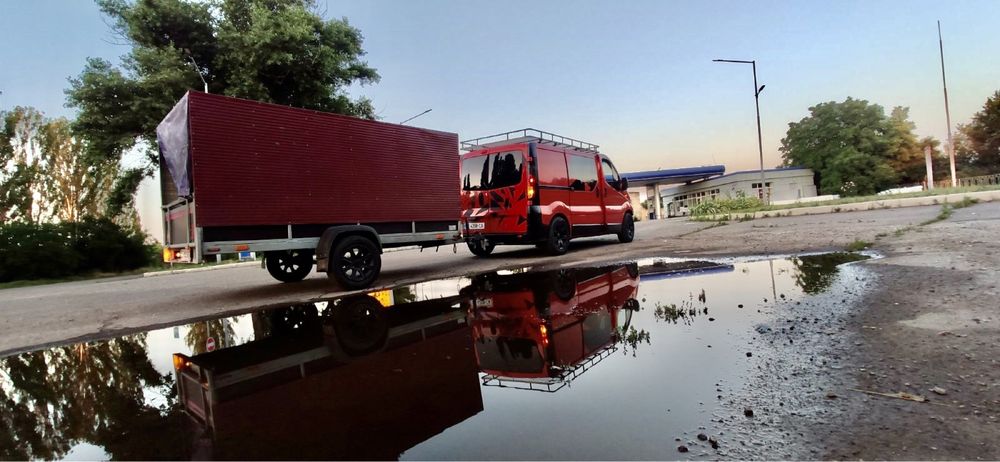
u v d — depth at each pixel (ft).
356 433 5.90
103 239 64.03
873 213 36.32
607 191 34.17
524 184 27.14
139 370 9.60
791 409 5.75
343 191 20.92
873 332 8.27
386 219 22.50
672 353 8.21
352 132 21.45
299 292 20.59
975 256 14.08
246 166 17.97
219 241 17.29
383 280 22.24
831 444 4.89
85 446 6.02
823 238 23.53
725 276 15.74
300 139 19.60
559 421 5.89
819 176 126.31
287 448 5.58
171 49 55.62
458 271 23.75
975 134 104.37
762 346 8.16
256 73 56.18
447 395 7.05
